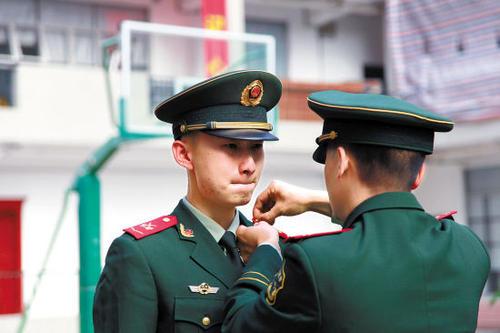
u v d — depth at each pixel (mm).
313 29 16750
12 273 13023
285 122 15234
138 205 14672
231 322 2094
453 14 14164
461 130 14508
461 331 2047
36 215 13812
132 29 7469
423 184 16453
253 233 2334
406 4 14750
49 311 13422
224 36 8359
